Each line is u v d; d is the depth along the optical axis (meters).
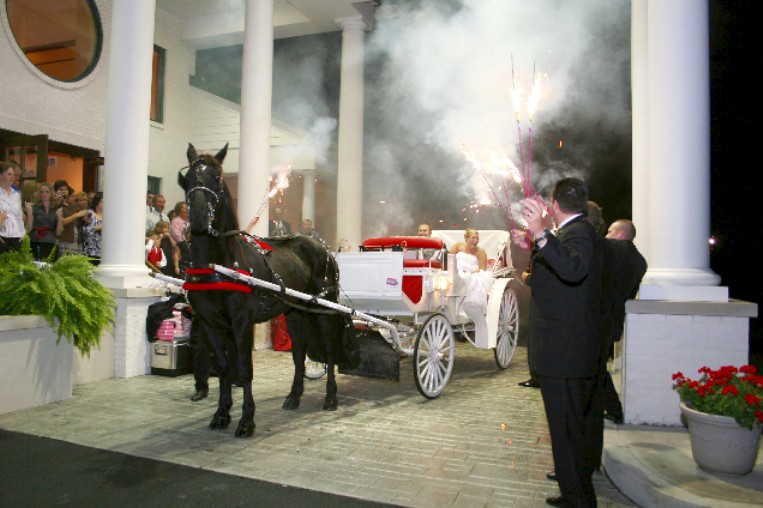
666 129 5.04
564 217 3.59
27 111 10.78
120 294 7.26
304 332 6.12
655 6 5.14
